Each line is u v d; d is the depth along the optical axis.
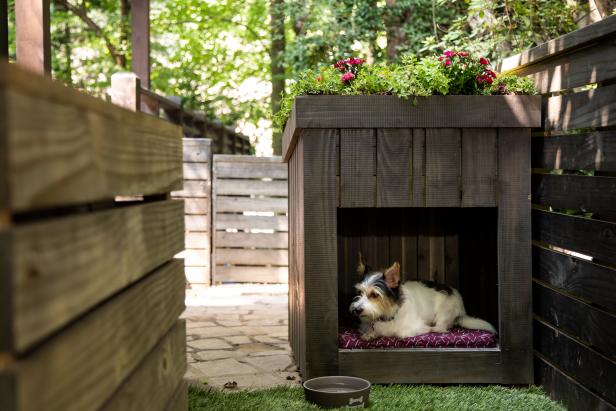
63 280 1.13
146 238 1.78
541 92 3.92
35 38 5.30
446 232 4.98
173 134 2.20
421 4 8.97
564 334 3.51
